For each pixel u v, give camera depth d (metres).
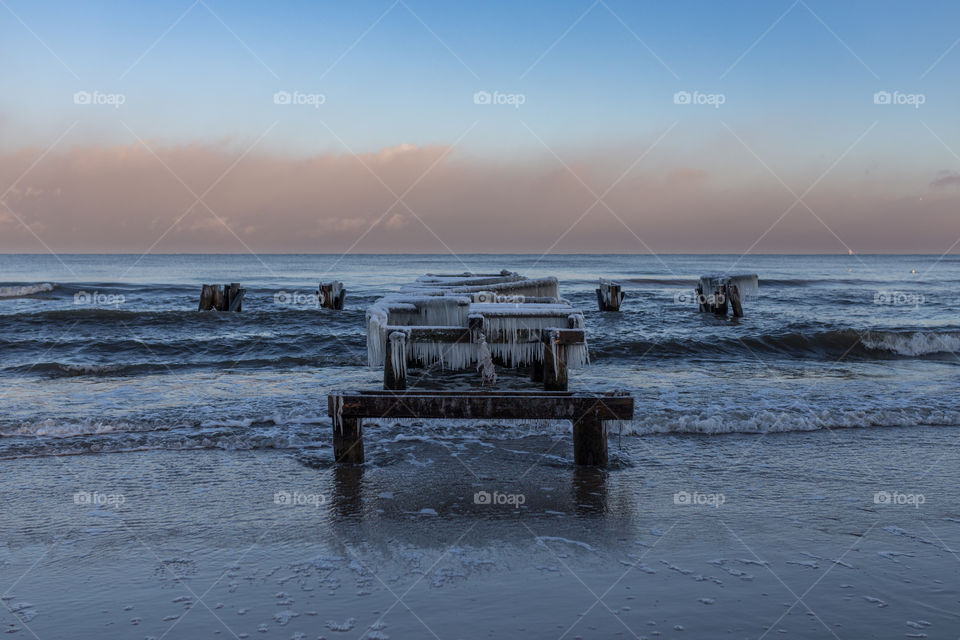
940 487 6.31
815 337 17.53
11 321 20.78
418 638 3.60
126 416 8.88
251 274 65.00
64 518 5.44
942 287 45.09
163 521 5.38
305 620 3.80
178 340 17.75
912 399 10.27
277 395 10.80
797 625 3.75
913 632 3.68
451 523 5.33
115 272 69.00
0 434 8.01
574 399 6.35
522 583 4.28
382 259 149.62
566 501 5.84
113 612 3.91
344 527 5.24
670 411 9.12
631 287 46.84
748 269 80.69
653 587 4.23
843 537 5.09
